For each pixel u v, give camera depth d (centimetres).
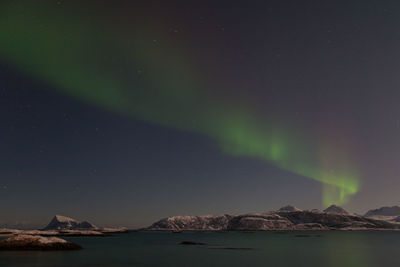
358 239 15500
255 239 15125
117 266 4522
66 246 6669
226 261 5322
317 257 6188
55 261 4775
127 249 8094
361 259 5850
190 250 7775
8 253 5678
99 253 6475
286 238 16400
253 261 5356
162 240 14425
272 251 7600
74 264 4541
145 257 5916
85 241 12850
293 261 5397
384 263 5234
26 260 4791
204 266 4641
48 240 6588
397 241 13450
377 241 13425
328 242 12356
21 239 6347
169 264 4866
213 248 8550
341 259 5819
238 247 9062
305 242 12306
